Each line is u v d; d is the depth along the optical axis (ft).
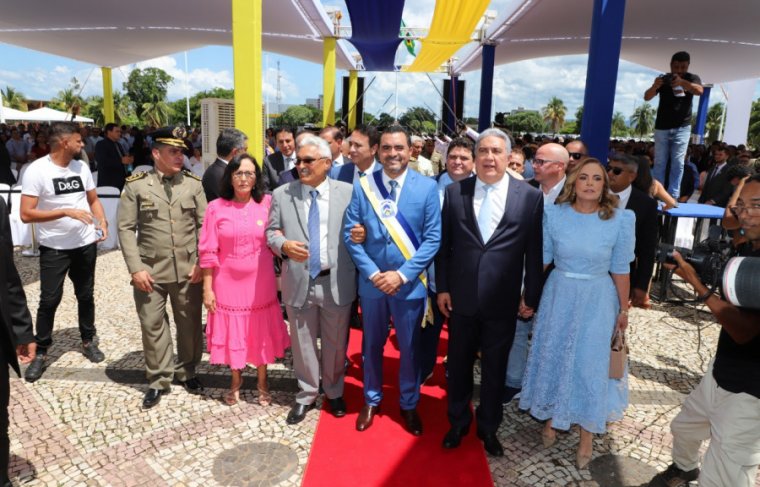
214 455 9.41
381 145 9.22
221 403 11.37
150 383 11.23
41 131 45.19
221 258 10.64
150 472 8.89
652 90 20.42
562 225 9.05
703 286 6.50
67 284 19.92
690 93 19.69
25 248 24.66
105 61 55.93
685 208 19.89
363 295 9.89
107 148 27.40
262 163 16.66
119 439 9.87
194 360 11.84
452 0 25.89
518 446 10.04
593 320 8.91
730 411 6.51
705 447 9.96
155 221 10.66
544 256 9.47
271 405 11.35
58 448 9.54
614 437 10.32
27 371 12.23
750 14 28.30
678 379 13.05
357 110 53.57
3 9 32.42
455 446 9.70
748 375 6.29
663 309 18.76
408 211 9.39
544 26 33.76
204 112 28.30
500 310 9.05
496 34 36.65
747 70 47.52
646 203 10.28
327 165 9.84
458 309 9.18
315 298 9.98
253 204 10.73
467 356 9.43
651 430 10.62
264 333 10.91
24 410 10.87
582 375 9.02
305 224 9.95
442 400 11.75
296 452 9.59
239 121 15.52
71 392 11.68
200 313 11.71
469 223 9.01
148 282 10.52
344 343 10.57
